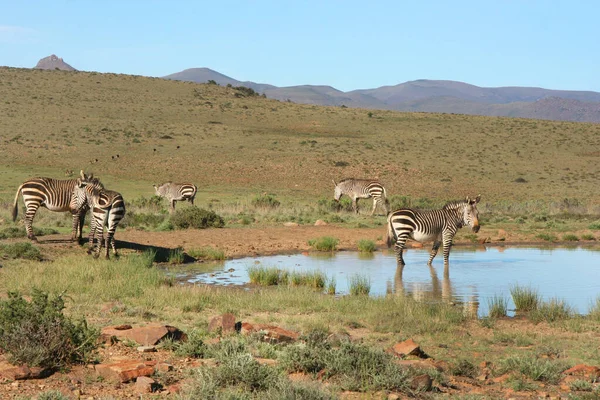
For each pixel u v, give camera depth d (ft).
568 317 42.73
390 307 43.70
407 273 62.28
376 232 93.45
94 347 28.86
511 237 92.38
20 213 102.32
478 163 237.66
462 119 339.77
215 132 272.31
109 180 187.01
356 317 41.78
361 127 309.42
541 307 44.80
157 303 42.83
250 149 240.32
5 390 24.38
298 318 40.32
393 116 346.54
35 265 55.42
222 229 92.73
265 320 39.24
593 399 25.68
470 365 30.63
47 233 77.15
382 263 69.05
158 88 372.99
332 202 130.31
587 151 269.23
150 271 54.29
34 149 220.02
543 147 272.72
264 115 329.72
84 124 269.23
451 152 254.68
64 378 26.17
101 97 333.83
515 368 30.53
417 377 26.71
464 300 49.73
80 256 61.21
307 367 28.09
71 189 67.62
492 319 42.47
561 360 32.30
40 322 28.27
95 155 218.79
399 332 38.24
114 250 63.98
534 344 35.99
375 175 210.18
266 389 25.18
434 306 44.42
